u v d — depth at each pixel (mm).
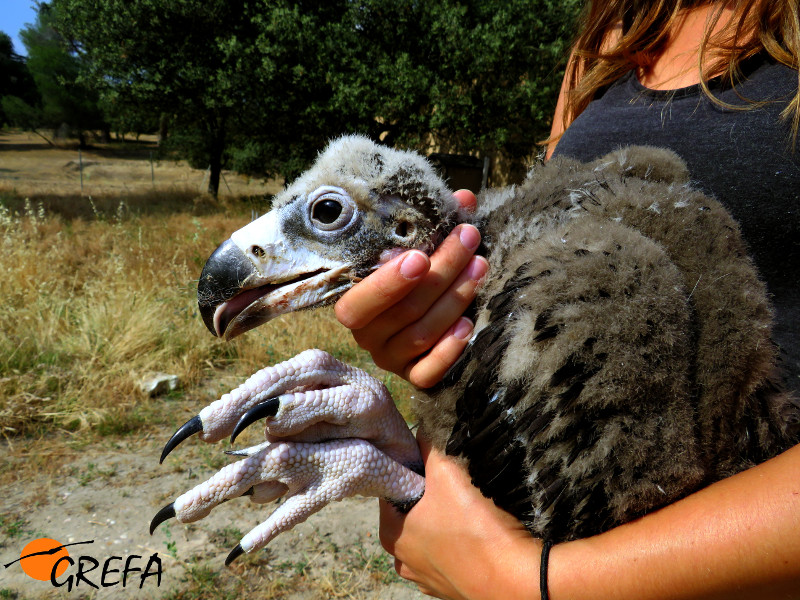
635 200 309
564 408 265
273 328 1260
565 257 281
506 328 282
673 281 271
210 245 1896
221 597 641
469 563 299
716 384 274
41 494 798
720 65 349
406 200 350
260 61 3119
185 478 846
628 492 268
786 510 229
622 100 406
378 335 318
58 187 4262
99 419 958
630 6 429
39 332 1140
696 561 239
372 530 773
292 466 313
